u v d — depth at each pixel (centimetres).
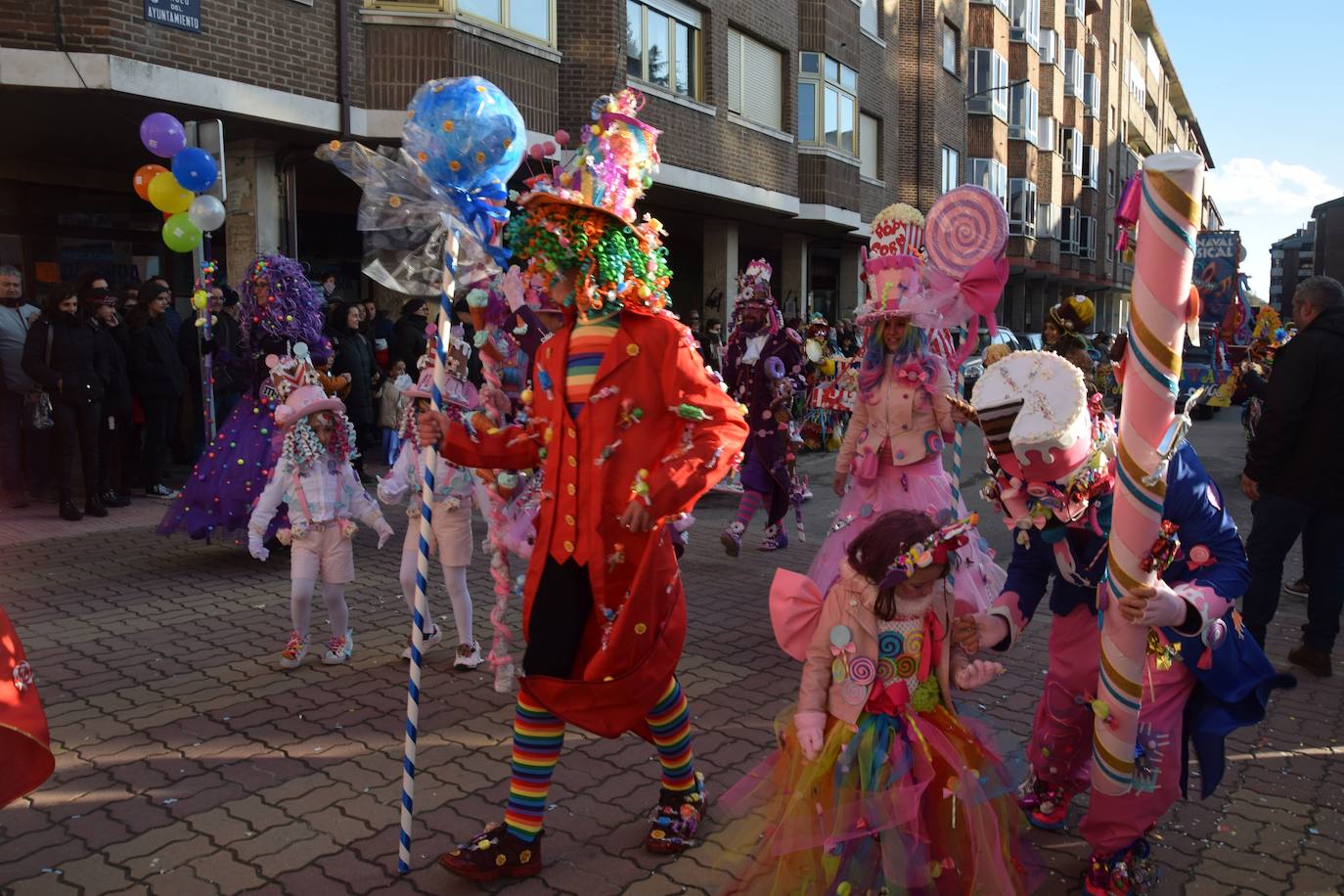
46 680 489
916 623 283
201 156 780
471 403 489
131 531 834
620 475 302
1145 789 287
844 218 2070
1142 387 265
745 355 780
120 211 1371
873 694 280
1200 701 295
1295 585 685
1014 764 292
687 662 529
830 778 275
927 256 507
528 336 439
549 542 309
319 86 1093
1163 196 260
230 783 379
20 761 272
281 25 1045
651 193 1628
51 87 893
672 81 1603
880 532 278
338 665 514
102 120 1029
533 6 1290
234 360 862
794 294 2231
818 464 1370
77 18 888
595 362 309
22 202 1272
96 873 315
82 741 416
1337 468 489
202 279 820
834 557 541
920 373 517
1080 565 304
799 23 1962
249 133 1105
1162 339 262
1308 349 490
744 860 293
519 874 312
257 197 1146
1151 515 267
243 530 718
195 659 521
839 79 2070
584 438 305
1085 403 271
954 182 2823
